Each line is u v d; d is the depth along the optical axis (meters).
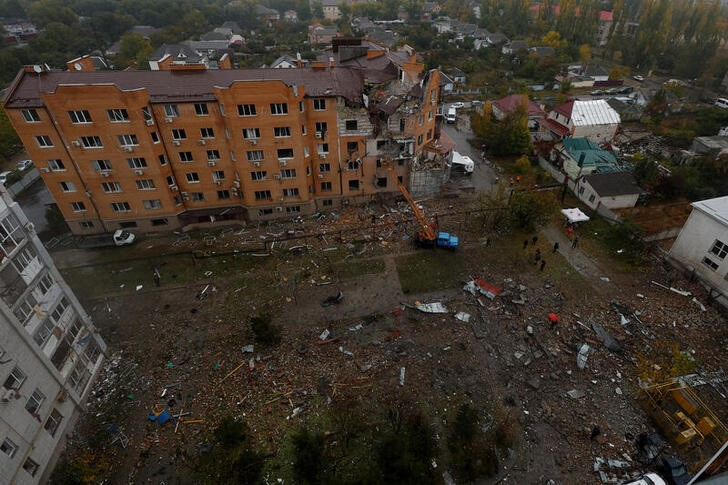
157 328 33.28
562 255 41.25
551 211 43.00
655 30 118.38
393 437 22.36
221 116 39.94
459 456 24.22
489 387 28.39
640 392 27.97
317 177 46.44
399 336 32.12
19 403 21.41
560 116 68.19
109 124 37.34
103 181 40.47
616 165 54.94
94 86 35.31
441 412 26.83
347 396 27.70
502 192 46.44
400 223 45.66
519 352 30.83
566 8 139.12
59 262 40.66
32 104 35.56
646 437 24.88
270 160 42.53
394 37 133.62
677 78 111.62
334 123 43.25
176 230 45.16
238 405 27.25
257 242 43.25
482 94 94.88
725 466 16.67
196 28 153.25
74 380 26.91
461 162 56.47
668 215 47.38
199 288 37.31
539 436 25.52
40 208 51.94
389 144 46.31
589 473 23.66
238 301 35.78
